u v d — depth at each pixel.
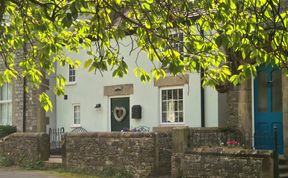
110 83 17.48
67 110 18.94
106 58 7.80
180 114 15.49
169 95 15.81
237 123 13.70
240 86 13.62
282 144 13.23
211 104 14.55
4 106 20.53
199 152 11.21
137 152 12.45
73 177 13.19
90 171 13.64
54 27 7.76
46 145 15.59
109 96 17.53
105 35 7.66
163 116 15.93
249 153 10.25
